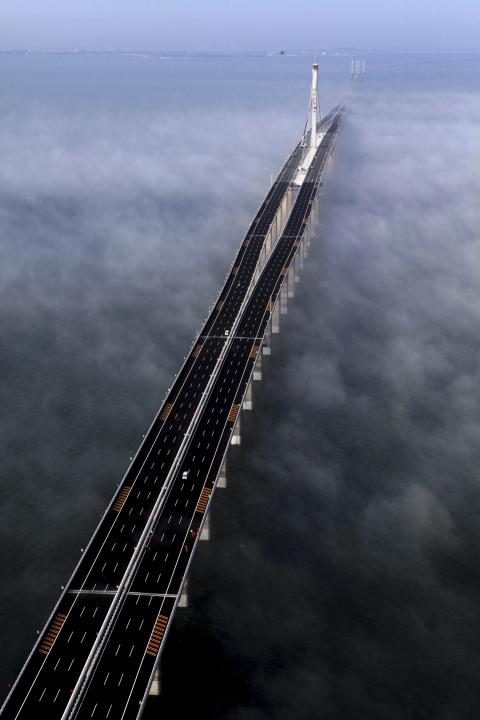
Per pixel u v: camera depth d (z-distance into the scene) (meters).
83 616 188.38
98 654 176.00
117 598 189.62
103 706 164.25
